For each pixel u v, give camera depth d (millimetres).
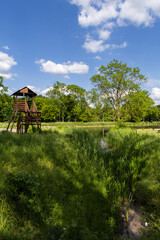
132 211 4051
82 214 3342
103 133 22188
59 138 9273
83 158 6430
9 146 6262
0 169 4098
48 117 54344
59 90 60312
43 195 3508
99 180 4793
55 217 3070
